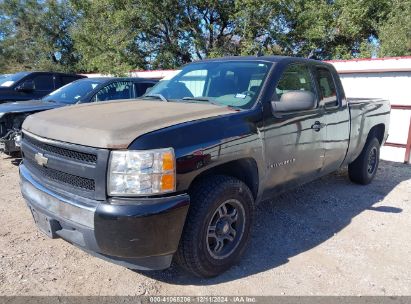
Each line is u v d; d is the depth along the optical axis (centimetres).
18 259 340
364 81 936
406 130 866
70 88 766
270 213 470
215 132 302
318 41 2095
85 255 353
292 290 308
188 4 2084
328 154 457
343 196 547
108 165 260
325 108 444
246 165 338
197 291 302
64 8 2977
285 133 373
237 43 2172
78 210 267
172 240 275
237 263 345
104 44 2097
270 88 367
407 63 855
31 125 328
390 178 669
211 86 403
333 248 383
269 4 1864
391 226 444
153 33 2194
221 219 318
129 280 315
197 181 305
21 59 3194
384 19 1966
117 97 757
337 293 307
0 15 3162
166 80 459
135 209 256
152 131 272
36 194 303
